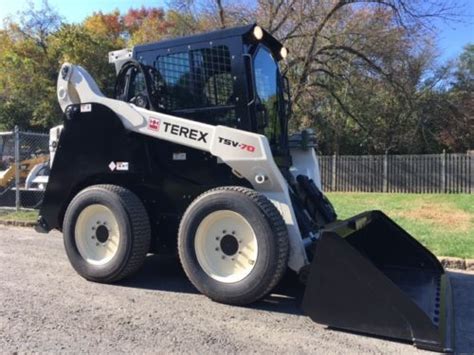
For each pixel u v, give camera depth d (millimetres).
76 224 5785
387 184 20266
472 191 18797
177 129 5371
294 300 5090
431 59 27203
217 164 5473
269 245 4703
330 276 4262
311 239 5312
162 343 3955
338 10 19141
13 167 12961
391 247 5793
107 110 5777
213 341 4008
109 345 3906
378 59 20062
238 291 4809
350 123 25969
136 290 5422
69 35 31609
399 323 4012
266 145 4957
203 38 5578
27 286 5551
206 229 5051
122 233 5508
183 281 5797
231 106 5410
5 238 8734
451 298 4840
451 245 7535
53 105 31688
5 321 4422
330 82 21719
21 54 33625
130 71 6008
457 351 3945
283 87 6398
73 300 5047
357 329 4164
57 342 3955
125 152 5738
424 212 11961
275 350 3840
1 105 33250
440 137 27719
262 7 19578
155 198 5855
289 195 5172
